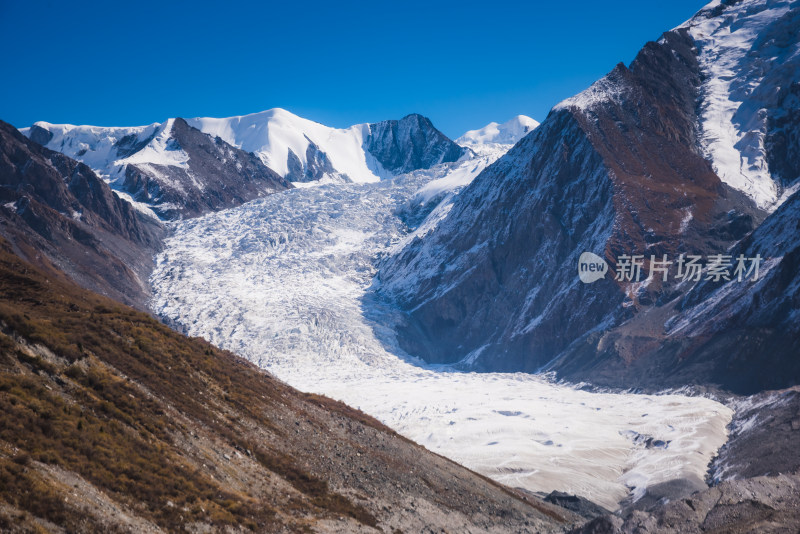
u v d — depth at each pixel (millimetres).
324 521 42438
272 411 58625
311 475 49219
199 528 34156
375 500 50094
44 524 27516
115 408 41188
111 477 34250
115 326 55219
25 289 58125
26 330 43406
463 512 56406
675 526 53531
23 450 32281
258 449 49375
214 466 42344
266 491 43281
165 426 43250
